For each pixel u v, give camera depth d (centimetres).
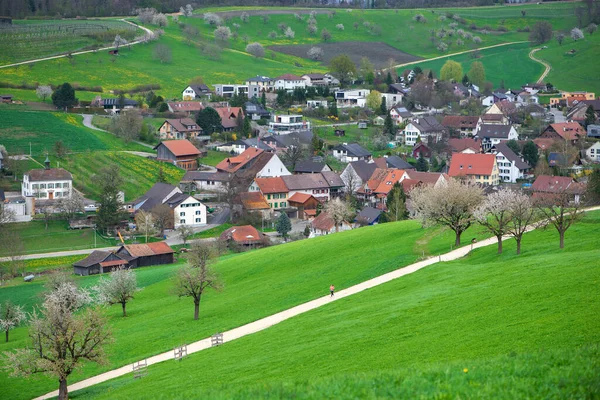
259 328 11562
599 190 18400
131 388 9288
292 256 17000
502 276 10612
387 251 15275
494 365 6184
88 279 19550
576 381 5503
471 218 14162
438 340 8319
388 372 6425
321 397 5797
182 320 13488
